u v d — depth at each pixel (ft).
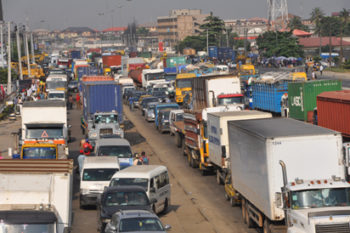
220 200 194.18
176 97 488.44
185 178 232.73
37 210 111.55
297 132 133.28
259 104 366.22
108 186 167.22
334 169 129.70
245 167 152.25
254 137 140.36
